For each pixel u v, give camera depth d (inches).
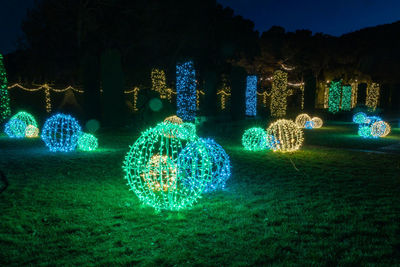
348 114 1213.7
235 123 916.6
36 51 1087.6
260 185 284.4
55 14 1015.6
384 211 215.6
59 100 1043.3
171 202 218.1
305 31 1830.7
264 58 1775.3
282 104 1182.9
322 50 1859.0
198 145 255.3
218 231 184.5
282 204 231.8
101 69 785.6
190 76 860.0
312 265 148.2
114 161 393.4
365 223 195.0
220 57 1448.1
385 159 411.2
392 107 1718.8
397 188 271.1
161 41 1183.6
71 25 1062.4
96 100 823.1
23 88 924.6
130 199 243.4
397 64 1899.6
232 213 213.9
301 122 890.7
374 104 1462.8
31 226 191.5
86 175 320.5
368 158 419.2
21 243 170.4
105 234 181.2
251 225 193.5
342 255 157.2
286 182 294.2
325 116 1226.0
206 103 958.4
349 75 1929.1
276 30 1784.0
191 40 1249.4
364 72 1972.2
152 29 1099.9
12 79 1082.1
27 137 614.2
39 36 1084.5
